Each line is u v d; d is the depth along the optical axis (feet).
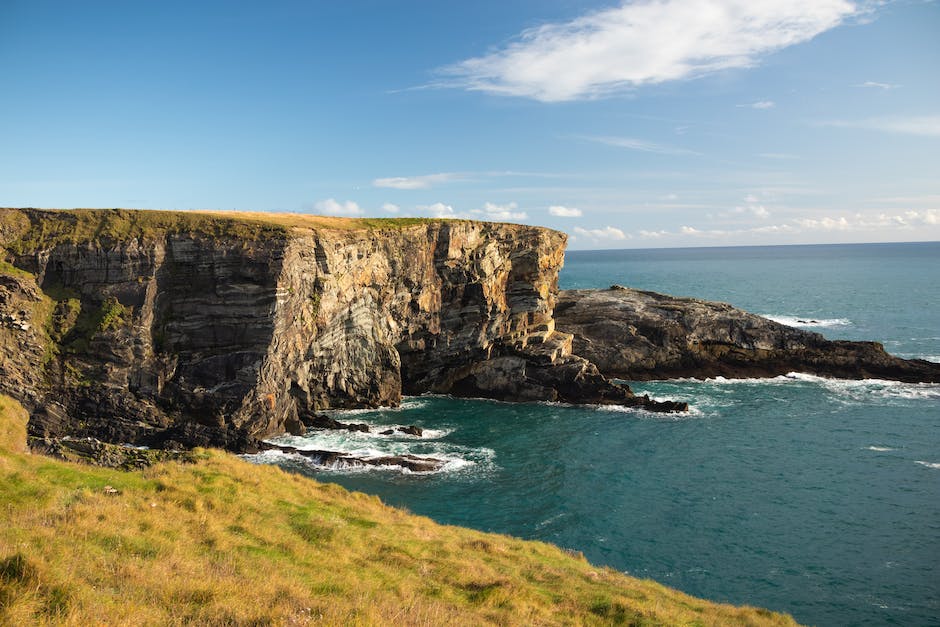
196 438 187.83
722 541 132.26
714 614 77.51
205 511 70.85
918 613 105.19
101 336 197.26
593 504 152.66
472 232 291.17
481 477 172.45
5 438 94.53
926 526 138.41
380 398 258.57
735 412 241.96
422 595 59.47
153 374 199.41
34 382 186.70
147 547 54.34
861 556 125.29
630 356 309.42
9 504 58.80
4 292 191.72
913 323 458.09
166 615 39.83
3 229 208.85
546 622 59.93
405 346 274.98
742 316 319.06
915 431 210.79
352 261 243.19
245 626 40.75
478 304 285.02
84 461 119.44
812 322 471.62
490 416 243.19
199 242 209.67
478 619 55.21
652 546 129.90
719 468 178.60
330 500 93.20
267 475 96.07
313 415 228.22
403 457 183.11
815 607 107.04
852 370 299.17
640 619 66.74
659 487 164.45
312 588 53.93
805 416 233.76
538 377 275.80
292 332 217.15
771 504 152.05
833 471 174.40
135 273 206.49
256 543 64.75
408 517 100.48
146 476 81.10
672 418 235.40
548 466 181.88
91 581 43.21
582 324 331.77
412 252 267.59
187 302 209.36
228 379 204.03
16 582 37.93
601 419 236.02
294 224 234.99
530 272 310.04
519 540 103.55
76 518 56.54
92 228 213.66
